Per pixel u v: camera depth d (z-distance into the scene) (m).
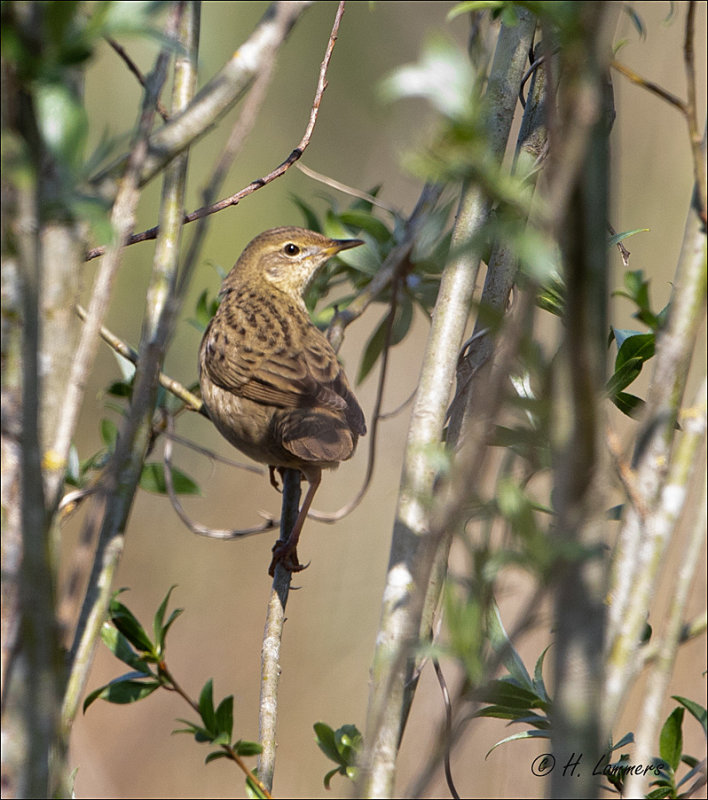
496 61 5.76
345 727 6.40
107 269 3.39
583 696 3.22
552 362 3.14
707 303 3.70
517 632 3.07
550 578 3.12
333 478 17.61
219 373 10.25
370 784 4.17
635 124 13.06
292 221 18.39
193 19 5.77
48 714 3.25
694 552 3.60
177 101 5.73
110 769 16.56
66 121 3.12
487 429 2.92
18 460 3.53
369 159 18.27
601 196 3.01
